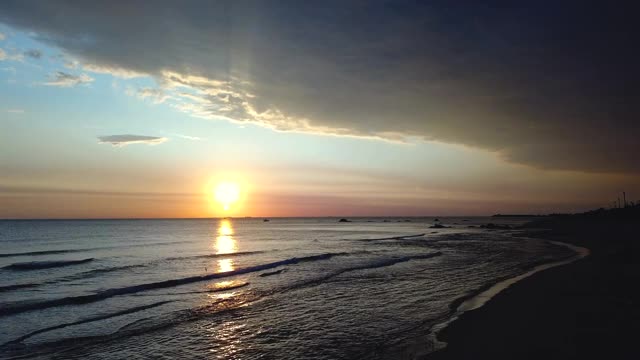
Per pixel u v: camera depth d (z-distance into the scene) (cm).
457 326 1085
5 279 2039
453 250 3609
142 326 1177
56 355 945
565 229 7250
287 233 7919
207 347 995
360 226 13138
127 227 10538
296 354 932
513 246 4019
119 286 1819
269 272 2250
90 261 2794
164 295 1630
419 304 1405
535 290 1539
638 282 1666
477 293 1559
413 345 957
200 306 1430
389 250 3716
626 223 8169
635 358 812
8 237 5672
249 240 5491
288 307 1405
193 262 2752
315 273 2205
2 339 1061
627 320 1096
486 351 883
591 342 916
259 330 1130
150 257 3061
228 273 2161
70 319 1259
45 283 1911
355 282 1898
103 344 1023
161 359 918
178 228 10631
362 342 1003
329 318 1246
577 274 1895
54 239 5316
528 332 1005
